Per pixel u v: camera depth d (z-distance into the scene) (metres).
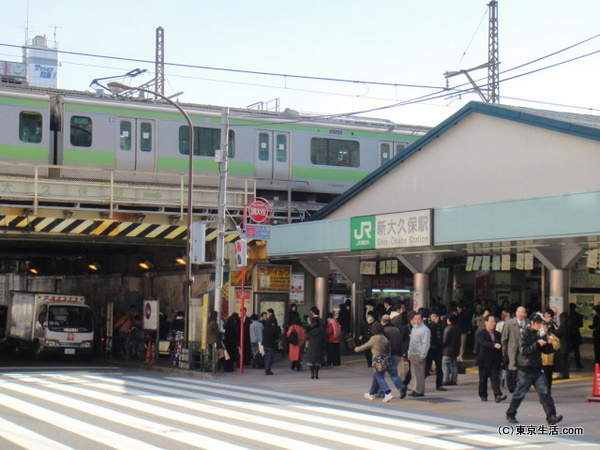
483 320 19.42
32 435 11.56
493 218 19.50
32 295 32.94
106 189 29.08
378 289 30.36
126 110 30.64
